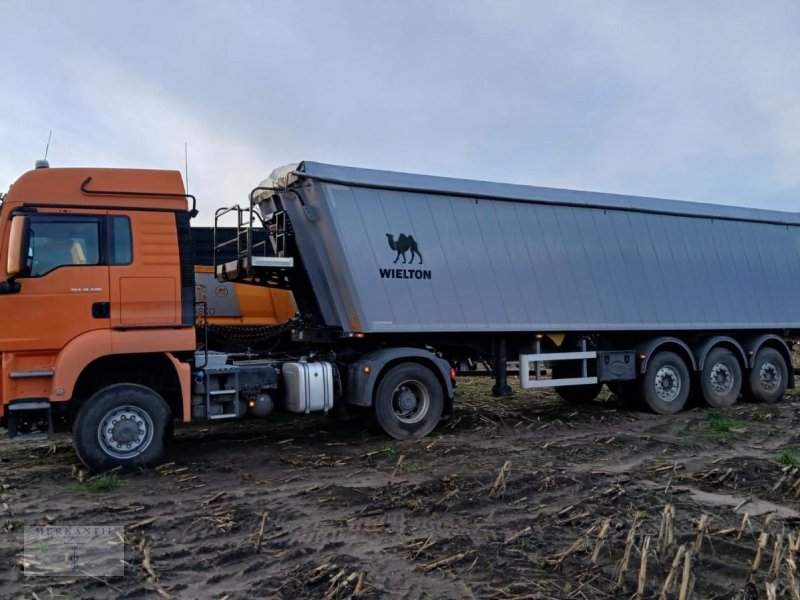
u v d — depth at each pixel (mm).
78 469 7023
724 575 4246
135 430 6953
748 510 5582
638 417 10430
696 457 7535
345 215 8266
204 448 8203
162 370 7430
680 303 10938
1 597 3916
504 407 11414
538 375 10000
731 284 11570
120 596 3957
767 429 9188
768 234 12227
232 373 7754
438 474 6676
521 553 4586
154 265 7125
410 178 8766
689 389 11055
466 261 9086
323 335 8938
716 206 11594
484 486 6199
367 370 8344
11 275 6617
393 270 8516
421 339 9234
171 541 4902
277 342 9375
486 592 3982
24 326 6664
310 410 8117
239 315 10680
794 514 5500
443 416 10055
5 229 6750
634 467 7090
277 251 9117
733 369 11562
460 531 5031
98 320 6891
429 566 4328
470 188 9195
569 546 4699
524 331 9555
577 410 11117
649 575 4195
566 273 9898
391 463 7309
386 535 4984
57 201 6875
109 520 5371
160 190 7246
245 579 4207
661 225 10961
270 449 8125
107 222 7012
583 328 9961
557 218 9945
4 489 6273
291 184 8562
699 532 4586
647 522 5191
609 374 10484
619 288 10359
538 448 7934
